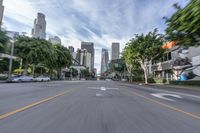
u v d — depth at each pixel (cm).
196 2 680
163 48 4275
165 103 1111
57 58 6047
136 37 4431
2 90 1753
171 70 4678
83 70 16425
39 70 7225
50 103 988
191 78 3888
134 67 5866
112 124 596
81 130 527
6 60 5672
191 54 3962
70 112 768
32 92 1580
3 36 3641
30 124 577
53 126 561
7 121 607
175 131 536
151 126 583
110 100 1166
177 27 809
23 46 4338
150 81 5262
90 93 1592
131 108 901
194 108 954
